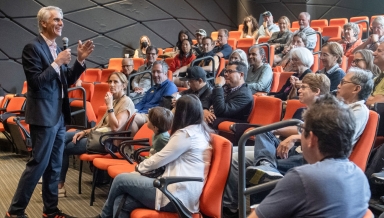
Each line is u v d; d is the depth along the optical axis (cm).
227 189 291
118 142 361
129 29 889
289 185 138
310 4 988
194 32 959
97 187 421
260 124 351
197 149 244
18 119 502
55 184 314
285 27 701
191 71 405
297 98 389
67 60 287
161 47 924
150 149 311
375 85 352
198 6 962
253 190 174
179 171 241
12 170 487
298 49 404
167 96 439
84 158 368
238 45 759
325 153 145
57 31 297
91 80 701
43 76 279
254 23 835
